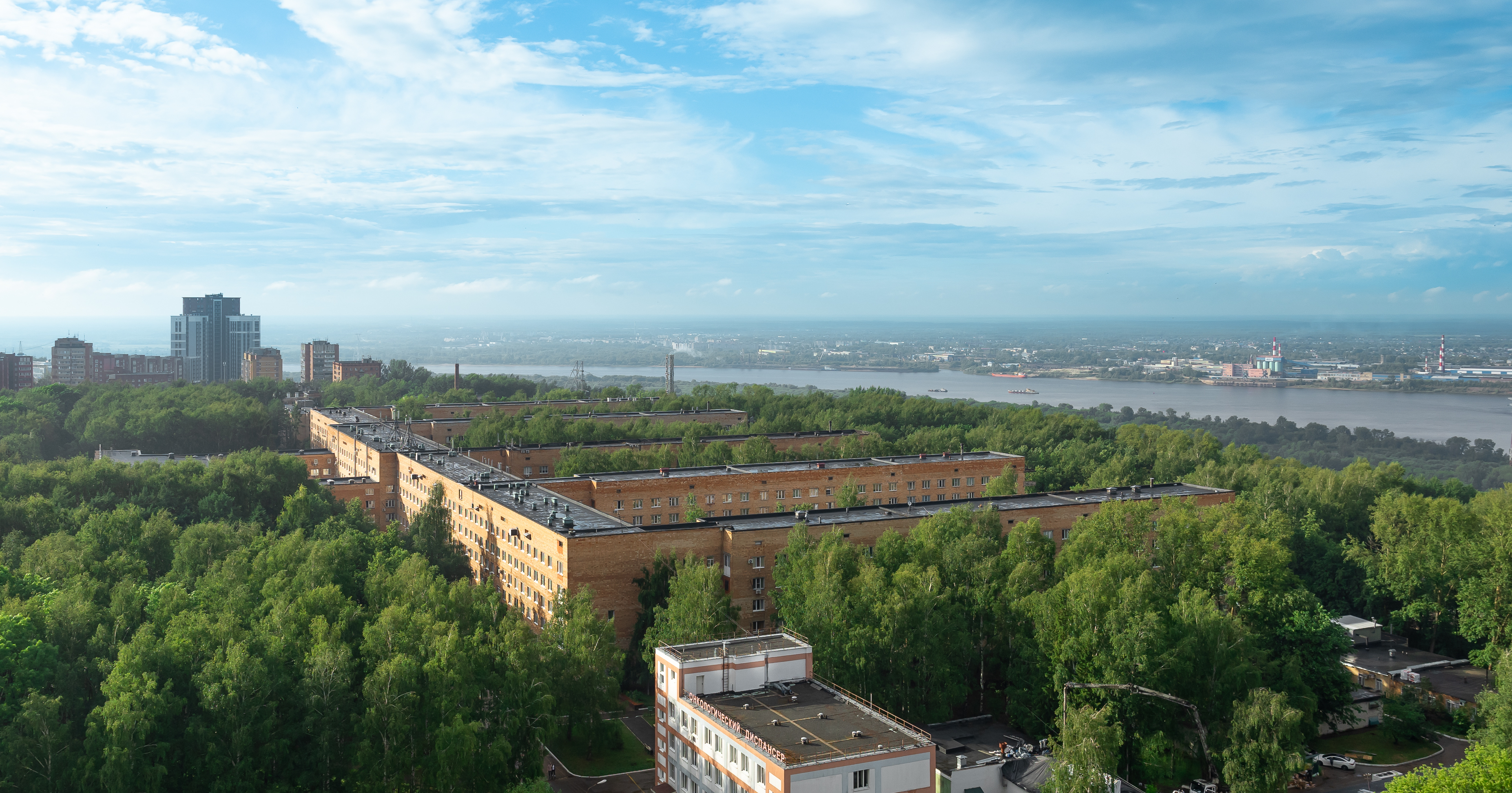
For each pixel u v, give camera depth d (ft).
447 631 307.78
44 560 398.83
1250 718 297.12
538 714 297.53
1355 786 340.18
